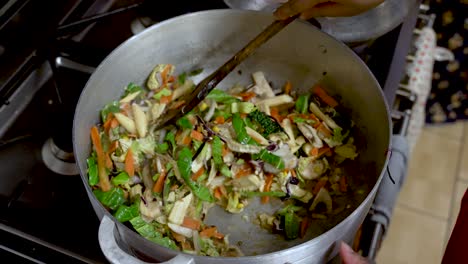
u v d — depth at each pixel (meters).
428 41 1.04
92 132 0.74
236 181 0.75
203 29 0.78
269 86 0.82
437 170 1.46
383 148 0.70
